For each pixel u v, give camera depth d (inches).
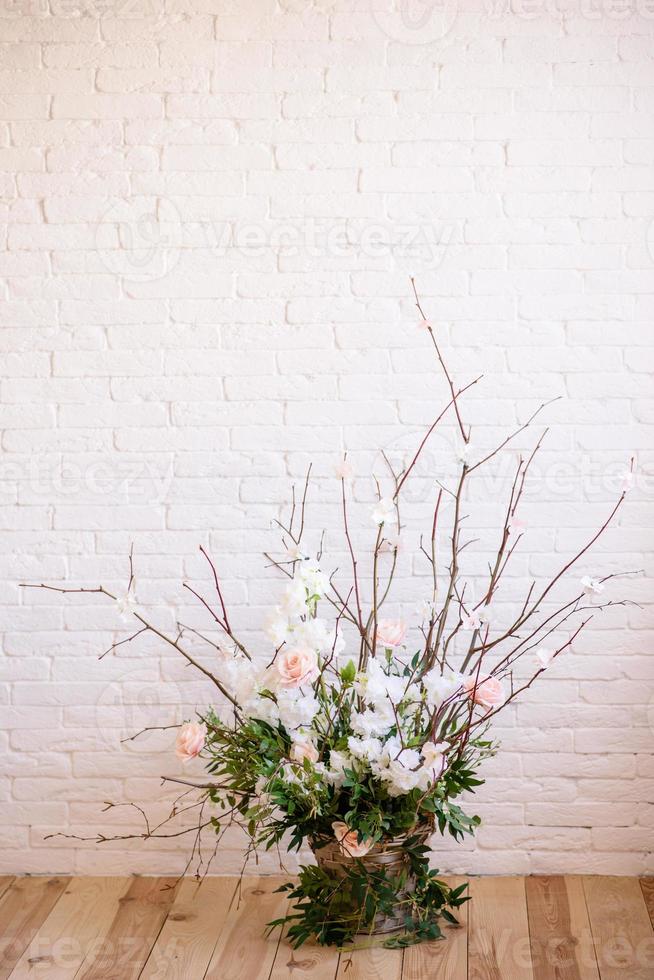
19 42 108.9
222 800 100.4
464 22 107.9
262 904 105.7
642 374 109.1
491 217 108.7
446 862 111.8
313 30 108.1
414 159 108.6
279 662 94.0
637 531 109.8
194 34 108.5
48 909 104.7
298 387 110.2
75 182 109.5
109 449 111.0
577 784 111.1
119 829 112.4
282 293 109.7
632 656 110.3
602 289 108.7
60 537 111.3
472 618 99.3
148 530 111.3
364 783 95.0
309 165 108.9
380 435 110.1
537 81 108.0
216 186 109.2
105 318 110.2
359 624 103.1
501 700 96.2
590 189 108.3
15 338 110.4
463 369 109.5
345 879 95.7
